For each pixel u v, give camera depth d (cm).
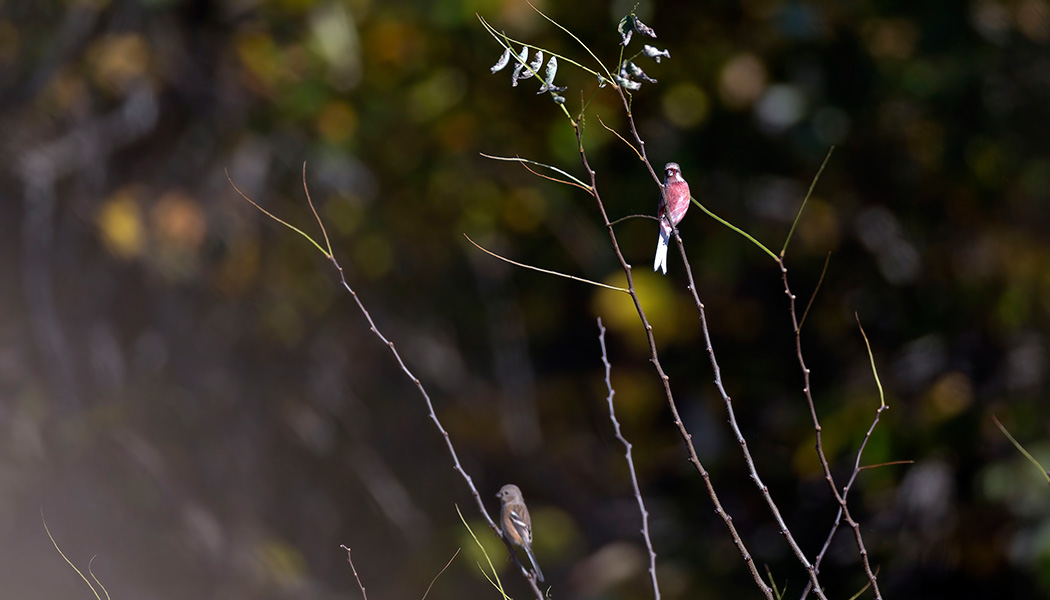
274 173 1191
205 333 1175
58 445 1088
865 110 1145
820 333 1222
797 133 1149
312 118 1179
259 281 1180
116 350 1143
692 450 381
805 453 1113
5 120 1112
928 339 1124
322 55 1138
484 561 1160
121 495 1088
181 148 1154
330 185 1195
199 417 1160
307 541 1211
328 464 1225
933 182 1135
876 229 1173
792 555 1166
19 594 1043
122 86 1121
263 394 1192
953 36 1088
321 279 1205
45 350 1109
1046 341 1076
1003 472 1027
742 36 1175
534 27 1151
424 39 1186
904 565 1075
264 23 1157
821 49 1155
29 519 1066
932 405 1081
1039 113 1088
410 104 1200
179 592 1087
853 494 1121
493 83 1203
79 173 1123
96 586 1059
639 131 1203
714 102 1184
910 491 1077
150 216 1127
